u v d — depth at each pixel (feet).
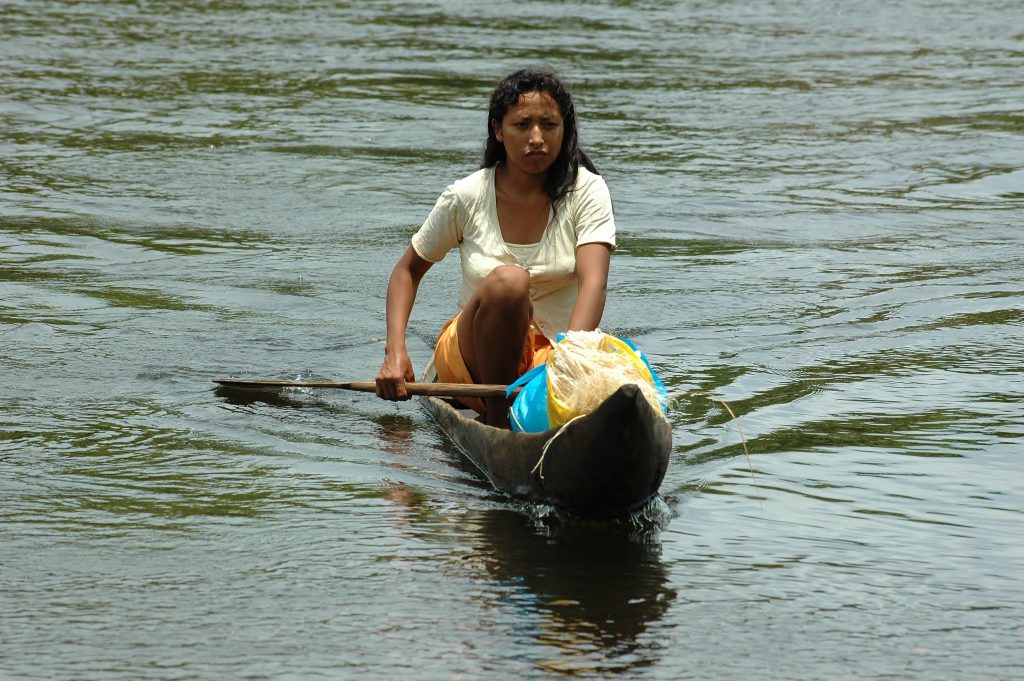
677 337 45.21
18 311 47.29
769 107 93.50
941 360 42.37
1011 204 68.23
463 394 33.96
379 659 22.70
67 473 32.14
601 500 28.99
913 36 128.77
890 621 24.41
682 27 131.23
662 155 78.43
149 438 35.01
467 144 80.02
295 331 45.96
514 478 30.86
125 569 26.48
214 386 39.99
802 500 30.63
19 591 25.32
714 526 29.04
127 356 42.57
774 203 67.92
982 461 33.12
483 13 136.15
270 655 22.84
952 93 99.19
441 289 52.90
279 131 82.74
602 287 34.12
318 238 59.57
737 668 22.52
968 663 22.88
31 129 81.10
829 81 103.96
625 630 23.90
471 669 22.34
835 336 45.37
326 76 100.89
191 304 48.93
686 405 38.06
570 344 29.63
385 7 138.72
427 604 24.90
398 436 35.91
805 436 35.12
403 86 97.60
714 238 60.75
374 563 26.89
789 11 144.25
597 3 145.38
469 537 28.43
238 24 125.70
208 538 28.22
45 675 22.07
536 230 35.24
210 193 67.51
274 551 27.50
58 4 132.16
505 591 25.55
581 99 94.38
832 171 75.25
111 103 89.56
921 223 64.08
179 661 22.61
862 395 38.70
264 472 32.60
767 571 26.63
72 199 65.62
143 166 73.10
